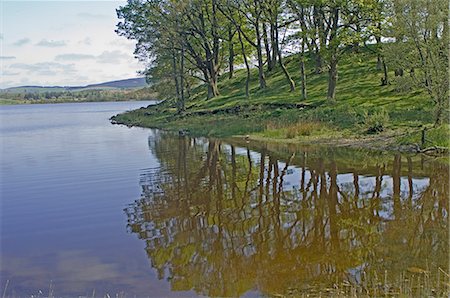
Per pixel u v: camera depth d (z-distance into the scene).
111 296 8.05
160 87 51.47
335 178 16.31
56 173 19.25
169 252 10.01
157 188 16.00
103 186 16.50
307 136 25.92
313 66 46.00
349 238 10.46
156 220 12.34
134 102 159.38
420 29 21.67
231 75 54.97
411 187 14.65
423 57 21.94
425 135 20.48
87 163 21.62
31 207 13.95
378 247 9.83
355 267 8.86
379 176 16.25
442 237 10.31
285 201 13.79
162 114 47.69
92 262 9.60
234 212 12.88
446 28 21.23
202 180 17.14
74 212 13.31
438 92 21.50
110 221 12.35
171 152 24.50
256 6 39.44
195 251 10.02
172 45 43.91
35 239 11.11
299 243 10.27
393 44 23.44
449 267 8.66
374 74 38.53
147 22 44.00
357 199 13.61
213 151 24.12
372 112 27.94
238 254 9.76
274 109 35.31
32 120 60.66
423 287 7.79
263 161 20.31
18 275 9.05
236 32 48.34
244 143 26.19
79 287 8.43
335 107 30.31
